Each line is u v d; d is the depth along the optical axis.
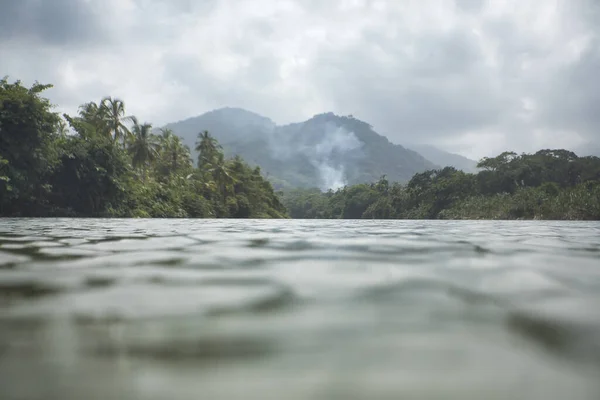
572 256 3.58
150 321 1.38
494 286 2.06
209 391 0.85
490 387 0.88
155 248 4.29
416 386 0.88
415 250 4.13
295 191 190.00
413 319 1.42
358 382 0.90
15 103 21.98
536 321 1.40
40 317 1.43
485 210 62.31
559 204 51.16
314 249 4.21
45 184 25.56
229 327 1.32
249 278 2.31
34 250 4.02
